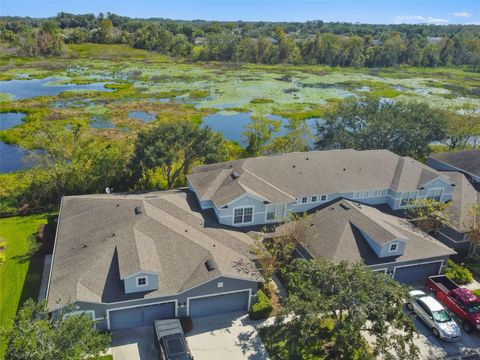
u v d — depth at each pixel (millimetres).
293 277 27938
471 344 29641
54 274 29688
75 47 187750
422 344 29344
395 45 186625
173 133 47594
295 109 97750
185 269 30234
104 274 28812
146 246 30672
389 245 34188
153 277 28188
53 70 142125
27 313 21641
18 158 64812
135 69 151000
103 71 144500
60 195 47531
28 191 47000
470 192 45781
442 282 35656
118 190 48531
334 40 185375
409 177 43938
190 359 25406
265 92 117688
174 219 35500
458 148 69562
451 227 40312
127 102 100750
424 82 143625
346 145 62531
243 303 31641
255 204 37469
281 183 41219
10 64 147375
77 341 21062
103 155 48188
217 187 39469
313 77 147875
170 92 112875
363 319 23031
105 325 28266
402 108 66188
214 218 37688
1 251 38219
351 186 42406
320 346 27906
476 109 90000
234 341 28672
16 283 33906
